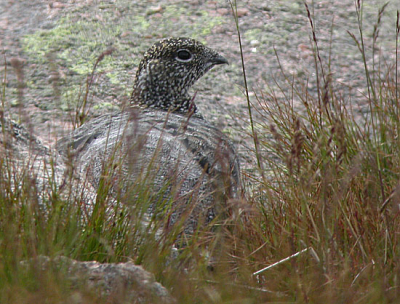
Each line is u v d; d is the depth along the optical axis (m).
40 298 6.24
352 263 8.15
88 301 6.38
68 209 8.02
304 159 10.91
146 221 8.43
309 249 7.94
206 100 16.17
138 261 7.73
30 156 9.03
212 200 9.03
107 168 8.62
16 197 8.04
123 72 17.17
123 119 10.00
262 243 8.95
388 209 9.09
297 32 19.20
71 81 16.53
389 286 7.78
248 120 15.15
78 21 19.41
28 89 16.02
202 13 20.08
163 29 19.25
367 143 10.84
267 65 17.72
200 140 9.48
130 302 6.75
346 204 8.96
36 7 20.12
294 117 11.84
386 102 11.94
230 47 18.47
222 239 8.51
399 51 18.09
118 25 19.33
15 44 18.19
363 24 19.50
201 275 7.54
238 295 7.06
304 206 8.80
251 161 12.84
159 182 8.73
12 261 6.83
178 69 11.52
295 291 7.37
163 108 11.66
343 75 17.12
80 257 7.75
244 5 20.53
